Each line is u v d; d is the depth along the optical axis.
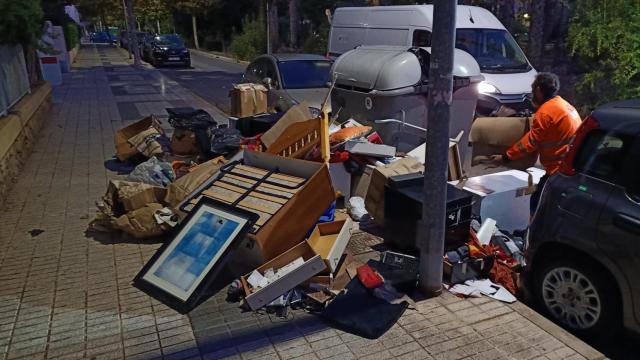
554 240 3.82
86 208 6.14
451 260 4.31
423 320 3.77
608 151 3.63
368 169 5.84
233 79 21.61
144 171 6.05
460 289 4.16
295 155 5.64
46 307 4.00
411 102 6.67
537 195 5.18
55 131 10.53
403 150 6.80
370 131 6.52
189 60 28.58
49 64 18.34
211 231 4.34
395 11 11.15
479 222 5.11
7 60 8.86
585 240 3.59
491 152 6.33
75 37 36.41
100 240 5.22
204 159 7.18
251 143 6.84
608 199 3.52
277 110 9.20
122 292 4.21
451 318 3.79
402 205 4.78
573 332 3.80
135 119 11.84
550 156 4.94
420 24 10.45
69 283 4.37
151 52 28.86
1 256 4.88
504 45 10.63
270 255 4.34
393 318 3.73
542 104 5.02
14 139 7.54
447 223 4.45
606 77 10.70
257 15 42.12
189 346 3.50
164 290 4.12
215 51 45.06
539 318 3.79
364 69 6.89
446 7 3.45
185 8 41.38
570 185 3.79
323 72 10.02
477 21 10.86
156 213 5.12
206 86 18.91
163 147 7.52
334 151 5.91
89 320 3.82
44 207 6.18
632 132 3.53
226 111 12.96
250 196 4.72
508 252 4.70
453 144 5.86
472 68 6.85
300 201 4.43
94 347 3.51
